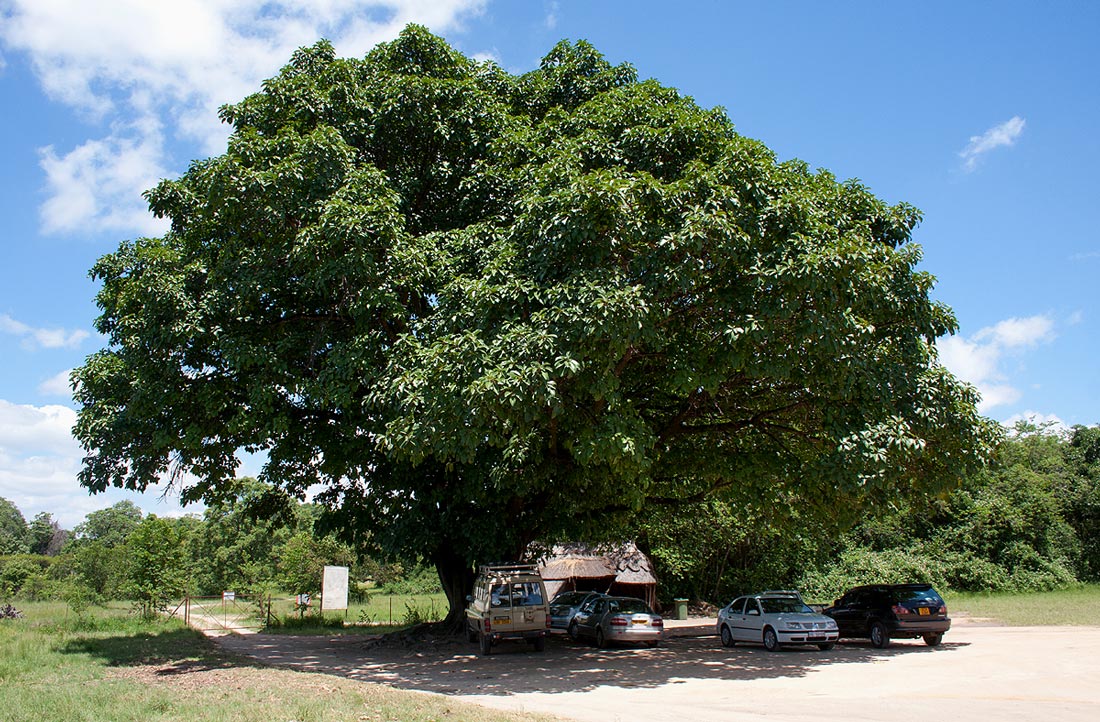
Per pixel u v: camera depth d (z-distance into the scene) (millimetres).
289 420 16547
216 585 62625
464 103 17297
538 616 18328
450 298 14242
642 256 12859
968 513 41469
